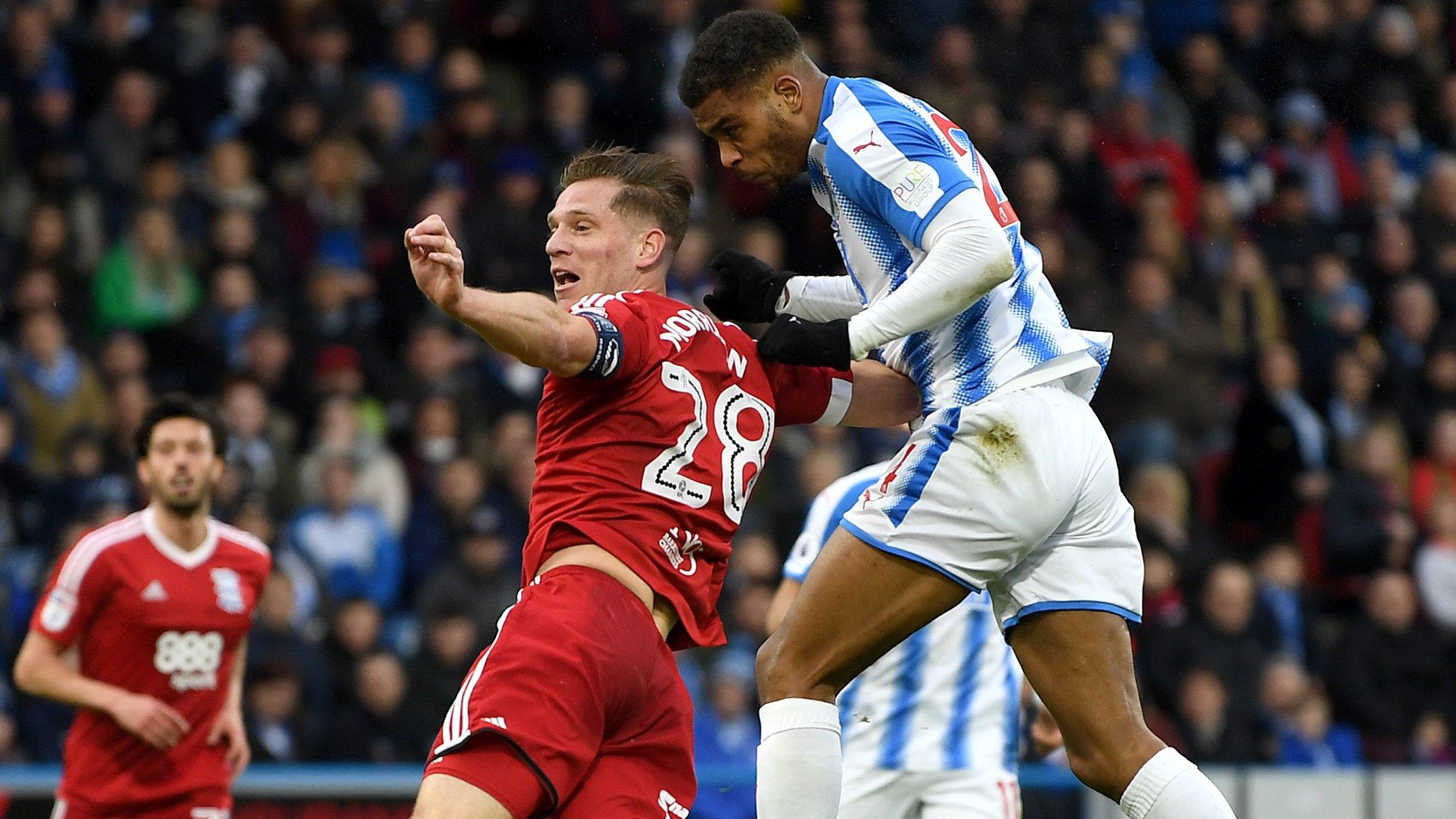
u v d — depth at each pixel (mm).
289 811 25609
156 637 21672
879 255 14211
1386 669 37281
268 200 41438
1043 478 13922
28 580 33344
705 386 14445
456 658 32156
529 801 13125
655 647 13969
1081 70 48062
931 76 46344
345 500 34875
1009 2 48812
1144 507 37031
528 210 42062
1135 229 44844
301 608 32906
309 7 46000
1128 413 40812
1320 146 50000
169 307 39469
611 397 14078
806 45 47219
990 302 14141
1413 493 42500
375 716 31344
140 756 21359
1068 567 14289
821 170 14367
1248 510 40531
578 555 14000
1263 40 51500
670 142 43625
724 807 27484
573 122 44781
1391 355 45375
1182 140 48844
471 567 33719
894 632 14227
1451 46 53906
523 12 46594
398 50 45656
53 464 36594
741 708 31734
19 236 39719
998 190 14500
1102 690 14250
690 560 14422
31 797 25234
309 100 43219
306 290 39281
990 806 20047
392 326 41312
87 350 38281
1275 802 28703
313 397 37781
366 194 42062
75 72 42969
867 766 20297
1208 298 43688
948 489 13977
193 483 21797
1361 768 34281
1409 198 50031
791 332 13773
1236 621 34875
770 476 36969
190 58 43906
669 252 15062
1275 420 40562
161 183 40406
